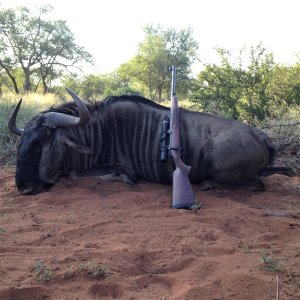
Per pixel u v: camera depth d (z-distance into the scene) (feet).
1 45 115.85
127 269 11.19
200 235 13.57
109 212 15.83
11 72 126.62
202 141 19.43
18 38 115.65
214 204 17.12
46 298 9.81
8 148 28.96
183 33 122.83
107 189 19.21
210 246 12.74
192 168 19.57
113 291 10.18
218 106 38.47
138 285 10.49
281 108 38.42
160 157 19.58
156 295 10.01
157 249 12.48
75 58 126.52
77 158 20.02
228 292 10.18
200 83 40.70
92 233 13.85
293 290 10.19
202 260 11.68
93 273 10.62
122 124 20.30
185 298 9.82
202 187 19.60
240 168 18.99
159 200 17.57
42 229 14.19
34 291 9.94
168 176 19.86
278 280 10.55
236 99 38.47
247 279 10.52
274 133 30.30
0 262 11.36
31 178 18.47
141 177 20.66
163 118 20.10
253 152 18.99
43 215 15.70
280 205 17.49
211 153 19.07
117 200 17.40
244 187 19.81
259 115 37.29
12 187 19.94
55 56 124.16
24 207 16.80
